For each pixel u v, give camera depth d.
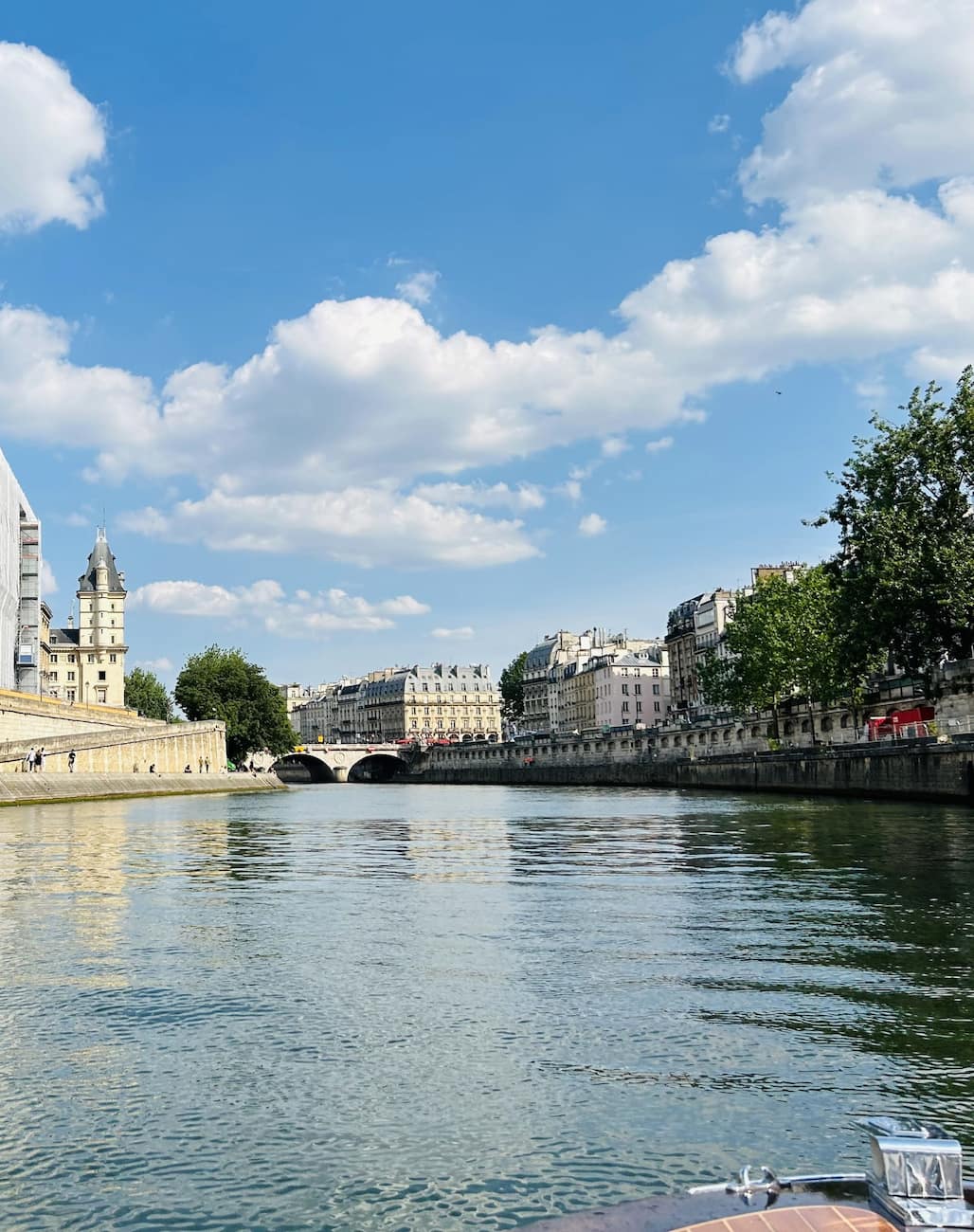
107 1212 7.12
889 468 63.34
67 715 104.94
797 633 95.44
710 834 37.97
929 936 16.05
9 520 120.06
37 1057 10.31
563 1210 7.06
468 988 12.90
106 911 19.53
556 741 156.12
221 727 131.00
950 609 59.56
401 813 63.72
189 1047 10.55
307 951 15.27
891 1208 5.11
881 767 64.94
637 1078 9.55
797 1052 10.28
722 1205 5.41
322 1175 7.64
